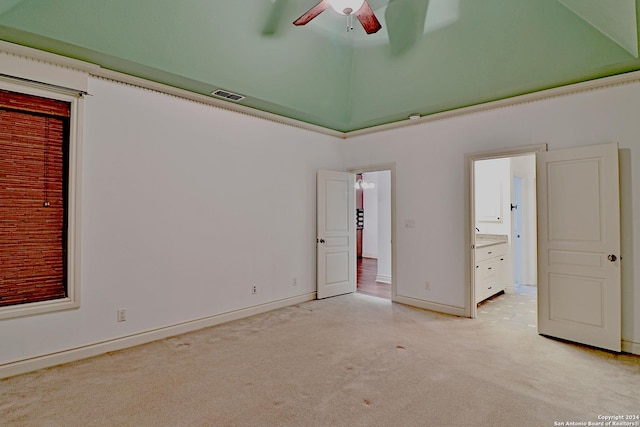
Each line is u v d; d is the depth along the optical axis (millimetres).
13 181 2689
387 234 6211
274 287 4461
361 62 4066
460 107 4082
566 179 3314
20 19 2369
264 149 4371
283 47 3475
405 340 3359
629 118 3061
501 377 2600
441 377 2604
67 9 2451
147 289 3326
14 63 2619
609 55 2840
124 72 3131
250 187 4211
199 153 3732
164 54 2979
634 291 3021
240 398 2314
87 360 2900
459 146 4180
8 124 2666
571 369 2727
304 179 4879
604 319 3094
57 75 2805
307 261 4902
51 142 2857
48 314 2785
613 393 2363
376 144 5051
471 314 4059
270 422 2055
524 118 3668
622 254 3076
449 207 4254
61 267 2898
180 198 3572
